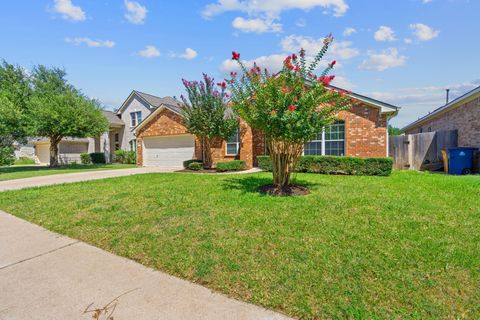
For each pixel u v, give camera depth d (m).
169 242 3.59
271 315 2.09
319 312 2.08
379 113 10.73
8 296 2.46
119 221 4.61
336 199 5.60
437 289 2.32
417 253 3.01
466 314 2.01
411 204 5.10
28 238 4.04
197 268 2.85
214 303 2.26
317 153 11.94
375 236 3.55
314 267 2.77
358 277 2.54
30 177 12.05
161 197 6.34
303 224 4.08
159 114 16.64
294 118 5.64
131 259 3.20
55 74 24.73
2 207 6.06
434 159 12.05
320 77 6.02
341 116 11.35
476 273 2.57
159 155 17.09
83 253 3.42
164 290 2.49
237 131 13.88
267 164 11.91
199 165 13.12
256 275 2.65
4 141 15.80
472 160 10.24
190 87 12.40
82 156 23.64
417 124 19.59
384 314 2.02
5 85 20.11
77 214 5.17
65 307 2.26
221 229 3.99
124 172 13.36
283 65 6.13
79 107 17.88
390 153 12.78
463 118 11.84
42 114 16.45
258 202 5.49
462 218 4.23
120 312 2.16
